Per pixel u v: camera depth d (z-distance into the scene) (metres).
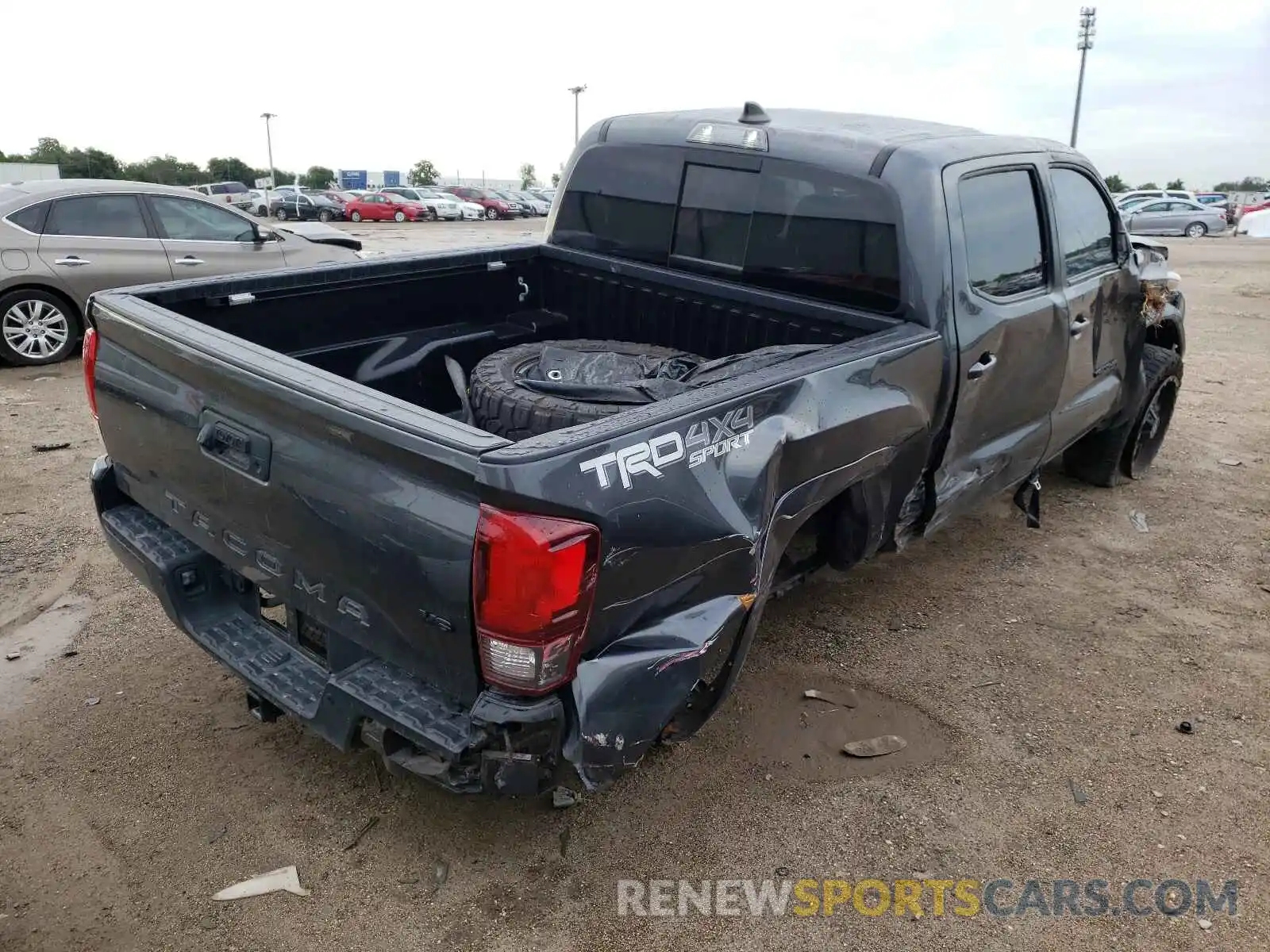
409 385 4.09
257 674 2.79
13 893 2.66
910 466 3.49
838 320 3.63
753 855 2.88
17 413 6.82
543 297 4.74
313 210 42.75
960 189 3.58
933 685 3.80
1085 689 3.81
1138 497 5.83
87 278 8.23
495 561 2.06
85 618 4.07
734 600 2.60
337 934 2.57
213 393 2.68
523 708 2.19
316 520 2.41
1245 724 3.61
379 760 3.25
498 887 2.74
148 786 3.09
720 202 3.99
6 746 3.26
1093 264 4.58
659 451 2.30
